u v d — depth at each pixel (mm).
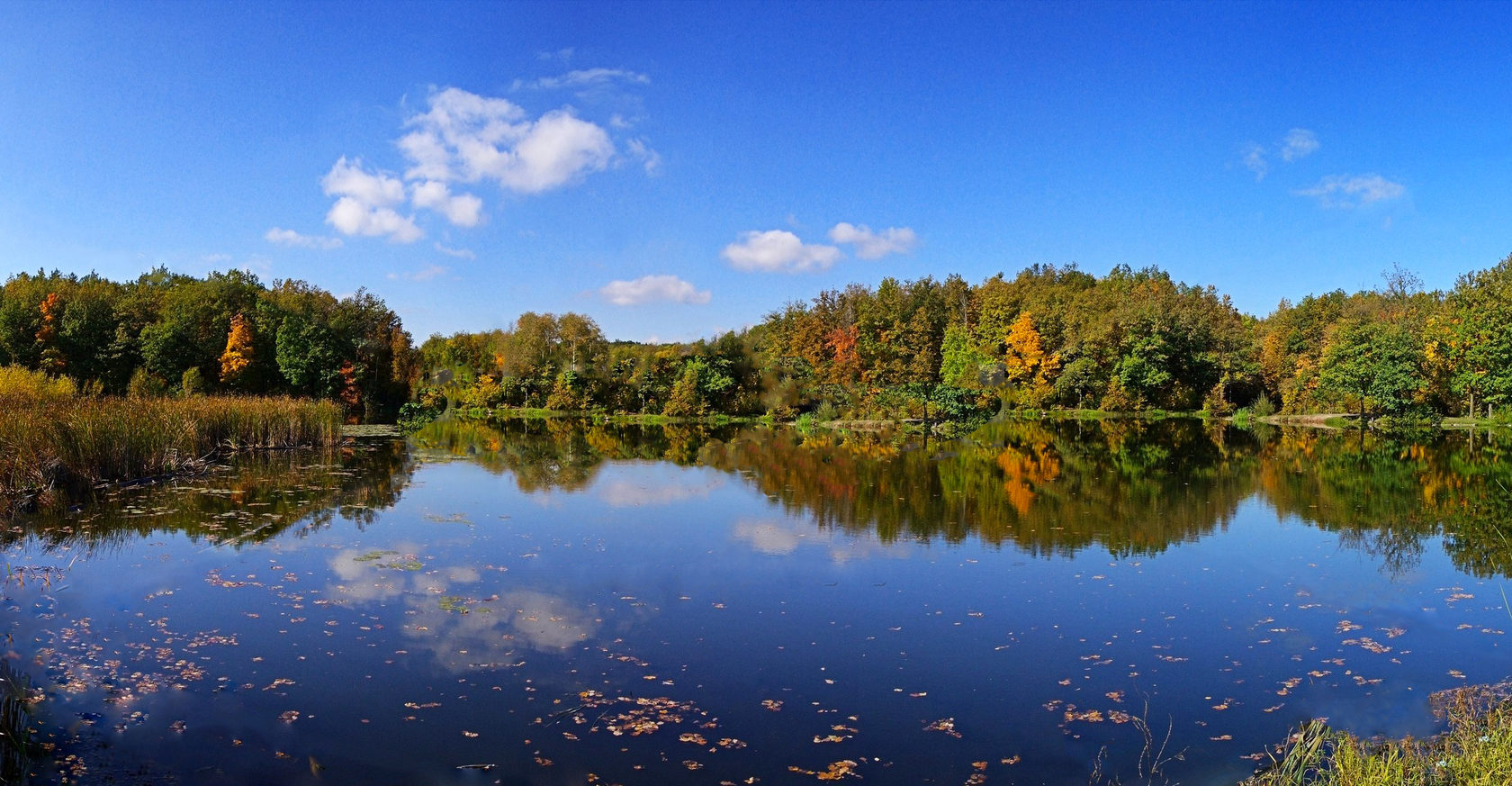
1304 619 8914
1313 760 5609
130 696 6586
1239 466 22984
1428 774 5074
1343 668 7512
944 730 6215
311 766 5535
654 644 8008
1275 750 5898
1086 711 6570
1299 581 10477
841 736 6082
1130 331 56375
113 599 9156
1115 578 10547
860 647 7984
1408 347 41469
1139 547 12352
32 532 12570
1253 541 12797
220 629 8203
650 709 6492
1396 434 35906
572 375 57906
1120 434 36500
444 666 7328
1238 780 5469
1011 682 7176
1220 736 6148
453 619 8633
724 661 7590
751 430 40156
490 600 9359
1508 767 4914
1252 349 59625
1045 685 7102
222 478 19047
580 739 5973
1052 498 16938
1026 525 13977
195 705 6449
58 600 9086
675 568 10891
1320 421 45906
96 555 11188
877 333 63969
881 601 9469
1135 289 66562
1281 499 16984
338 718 6254
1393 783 4953
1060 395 57312
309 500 16078
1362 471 21906
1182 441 32281
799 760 5715
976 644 8109
